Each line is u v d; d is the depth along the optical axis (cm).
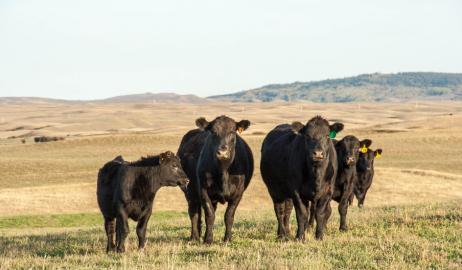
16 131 16088
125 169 1408
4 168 6638
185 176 1418
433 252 1262
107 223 1475
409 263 1191
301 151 1506
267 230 1734
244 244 1473
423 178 5388
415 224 1611
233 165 1526
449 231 1507
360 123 16100
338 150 1725
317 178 1473
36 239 1834
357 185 2688
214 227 1902
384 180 5278
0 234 2258
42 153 8631
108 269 1170
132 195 1388
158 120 18362
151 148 8831
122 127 16575
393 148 8206
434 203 2333
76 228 2552
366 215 1912
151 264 1202
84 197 4719
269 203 4578
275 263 1161
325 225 1694
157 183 1405
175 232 1847
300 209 1521
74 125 16888
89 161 7231
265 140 1830
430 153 7838
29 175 6253
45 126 17275
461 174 6178
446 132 9494
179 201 4594
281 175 1609
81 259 1309
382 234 1513
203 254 1338
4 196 4644
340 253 1293
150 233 1855
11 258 1358
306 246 1384
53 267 1198
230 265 1154
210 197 1544
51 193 4791
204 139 1652
